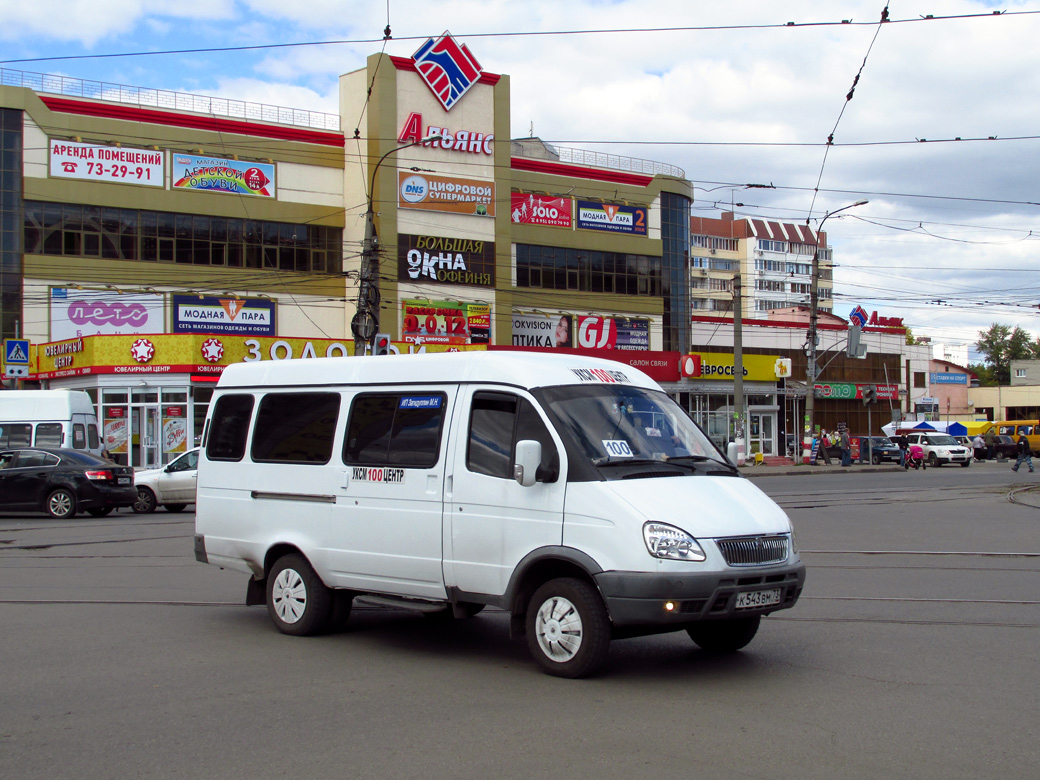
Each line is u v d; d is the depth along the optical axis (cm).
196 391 3312
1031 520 1838
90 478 1998
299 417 848
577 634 657
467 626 880
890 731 543
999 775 471
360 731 548
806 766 485
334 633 840
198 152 3903
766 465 4569
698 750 510
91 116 3728
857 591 1039
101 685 655
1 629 844
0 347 3566
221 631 845
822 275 10181
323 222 4138
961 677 668
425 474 746
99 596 1017
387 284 4047
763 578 650
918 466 4744
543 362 738
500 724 560
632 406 738
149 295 3791
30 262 3619
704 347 5200
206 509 907
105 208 3747
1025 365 9844
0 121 3603
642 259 4994
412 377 779
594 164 4900
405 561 750
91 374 3316
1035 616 895
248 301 3962
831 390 5519
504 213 4362
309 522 819
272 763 493
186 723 565
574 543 656
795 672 686
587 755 503
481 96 4312
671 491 661
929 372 7362
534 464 659
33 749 518
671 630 686
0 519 2006
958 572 1181
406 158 4128
